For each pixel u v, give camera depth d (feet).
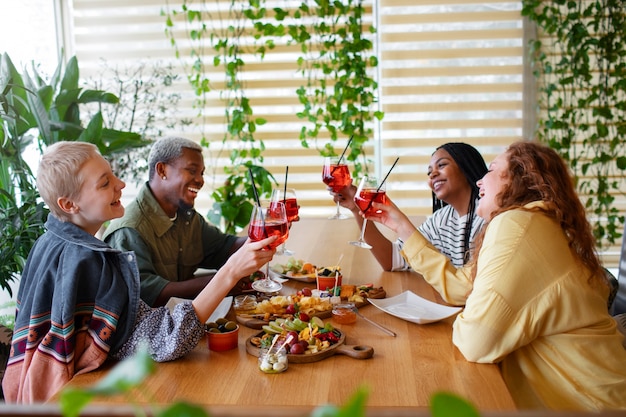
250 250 5.11
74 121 10.62
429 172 7.80
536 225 5.18
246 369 4.75
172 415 1.52
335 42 13.46
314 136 13.58
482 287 5.02
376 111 13.58
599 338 5.17
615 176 13.41
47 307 5.21
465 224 7.63
